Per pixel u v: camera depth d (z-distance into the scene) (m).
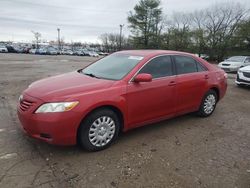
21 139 4.11
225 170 3.45
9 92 7.83
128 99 4.01
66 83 3.92
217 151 4.02
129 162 3.54
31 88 3.90
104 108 3.80
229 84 11.50
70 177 3.12
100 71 4.53
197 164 3.57
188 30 56.53
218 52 47.16
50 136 3.41
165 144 4.19
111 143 4.04
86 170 3.29
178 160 3.66
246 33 43.03
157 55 4.63
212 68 5.77
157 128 4.93
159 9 61.03
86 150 3.76
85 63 25.08
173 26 65.62
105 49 102.88
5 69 15.49
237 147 4.21
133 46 64.12
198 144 4.26
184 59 5.13
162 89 4.49
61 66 19.81
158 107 4.52
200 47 49.81
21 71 14.46
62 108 3.38
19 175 3.11
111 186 2.98
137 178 3.16
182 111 5.07
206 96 5.61
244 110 6.66
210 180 3.19
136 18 61.94
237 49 45.41
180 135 4.62
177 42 56.66
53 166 3.35
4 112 5.55
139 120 4.28
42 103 3.41
